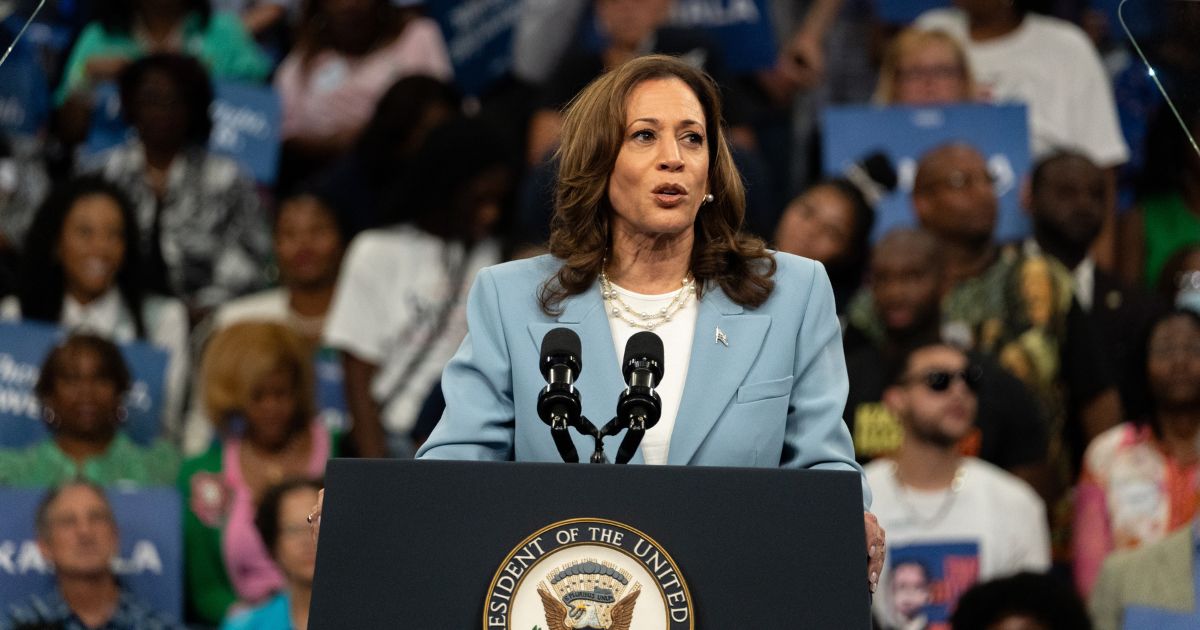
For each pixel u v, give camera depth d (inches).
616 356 391.2
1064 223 917.8
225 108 1025.5
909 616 767.7
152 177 992.9
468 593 316.5
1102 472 823.7
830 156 954.7
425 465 325.7
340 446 894.4
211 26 1101.7
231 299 991.6
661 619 314.3
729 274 401.1
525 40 1090.7
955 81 1005.2
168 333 939.3
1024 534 778.2
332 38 1101.1
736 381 384.2
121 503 806.5
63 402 853.8
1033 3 1041.5
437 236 930.7
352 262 924.0
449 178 924.6
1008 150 943.0
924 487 782.5
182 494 839.7
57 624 784.3
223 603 829.8
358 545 319.9
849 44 1135.6
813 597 315.6
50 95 1003.9
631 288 402.3
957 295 888.3
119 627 793.6
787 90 1098.1
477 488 323.3
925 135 951.0
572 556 318.3
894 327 839.7
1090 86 1024.2
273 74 1140.5
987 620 733.3
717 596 315.6
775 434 383.2
